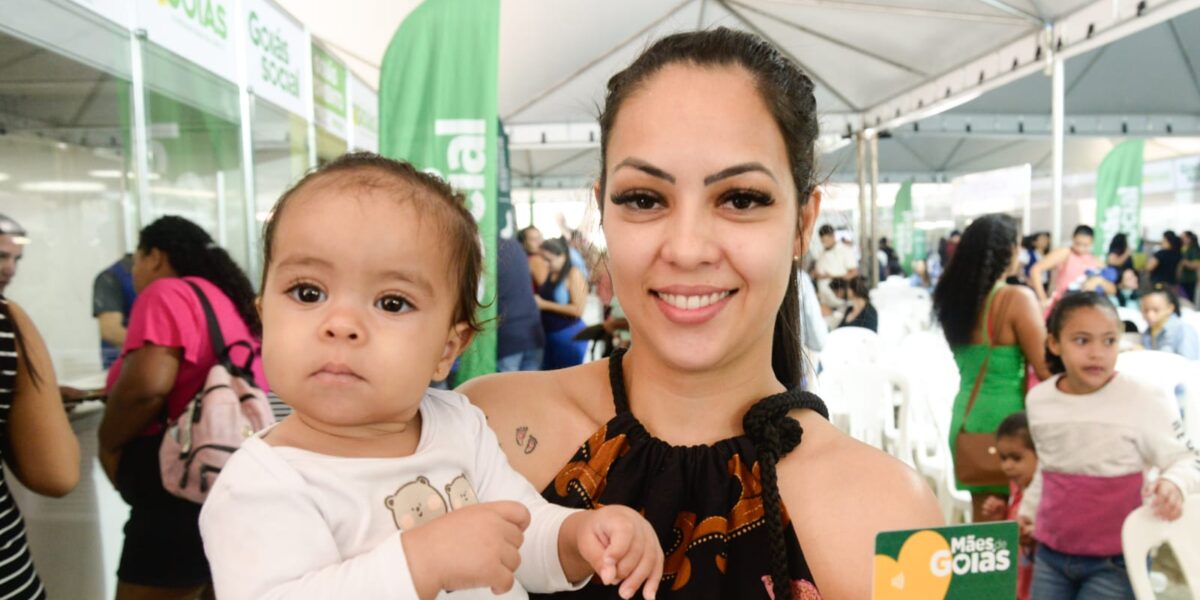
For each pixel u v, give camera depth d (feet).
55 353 10.39
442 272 2.48
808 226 2.83
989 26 16.39
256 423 6.15
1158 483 5.74
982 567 1.84
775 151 2.34
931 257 29.58
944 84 19.57
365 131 17.47
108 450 6.17
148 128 10.42
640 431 2.68
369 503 2.32
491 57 8.74
